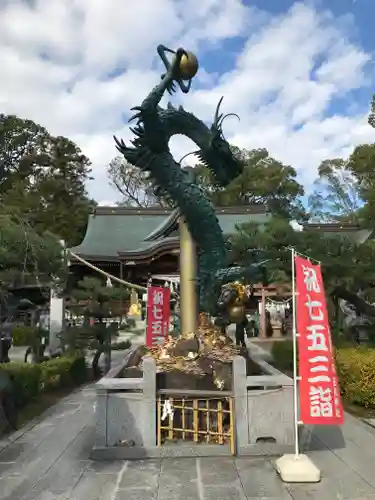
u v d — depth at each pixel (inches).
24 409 407.5
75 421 373.7
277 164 1747.0
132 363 375.9
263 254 497.7
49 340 645.9
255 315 1143.0
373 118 1124.5
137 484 233.5
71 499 217.0
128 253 1043.9
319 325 255.9
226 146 366.9
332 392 249.9
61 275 580.1
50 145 1972.2
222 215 1350.9
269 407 282.8
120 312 650.8
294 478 233.6
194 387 291.4
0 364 478.3
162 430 286.2
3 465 267.0
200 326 352.2
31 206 1190.3
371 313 544.1
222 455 273.3
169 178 340.5
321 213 1839.3
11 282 552.7
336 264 477.7
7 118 1881.2
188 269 358.9
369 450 293.3
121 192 2183.8
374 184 884.6
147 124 318.3
